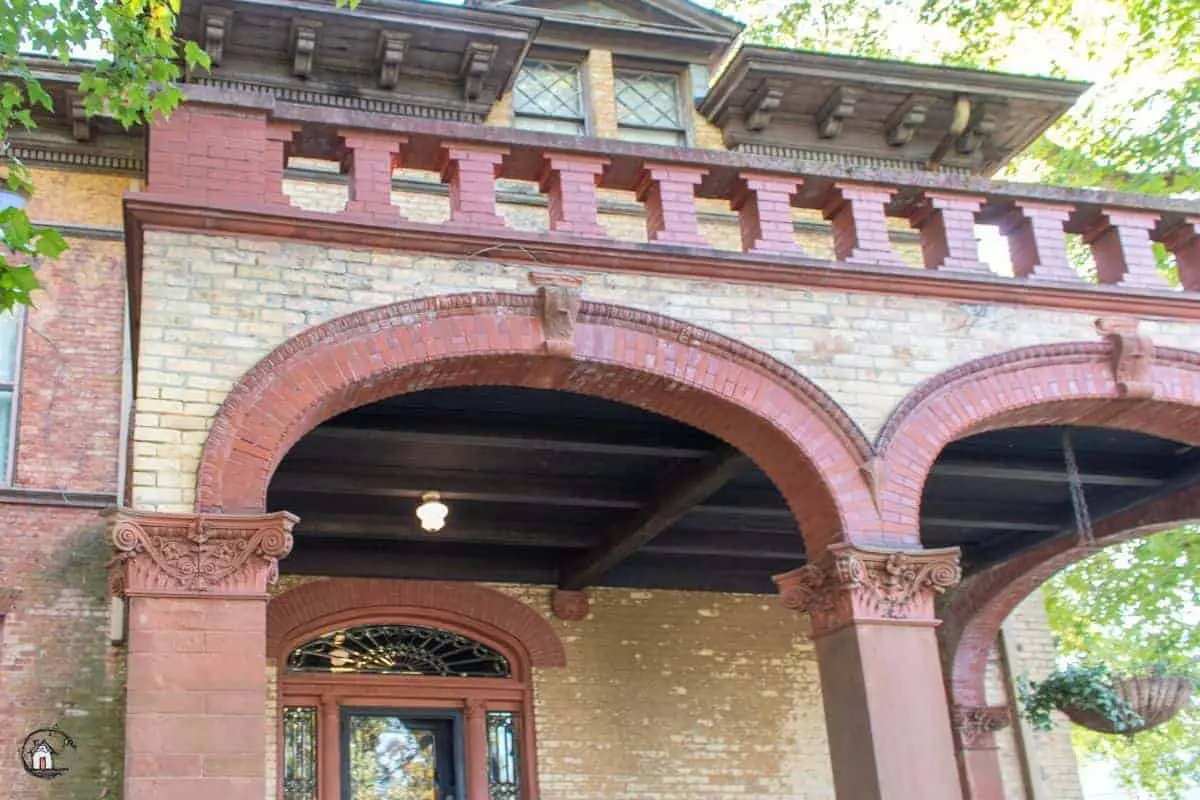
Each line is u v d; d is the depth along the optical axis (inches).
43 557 426.9
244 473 287.4
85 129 477.7
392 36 507.2
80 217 473.4
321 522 441.7
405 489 420.5
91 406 450.0
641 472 430.9
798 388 335.9
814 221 551.5
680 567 505.0
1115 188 712.4
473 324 316.8
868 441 335.6
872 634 317.4
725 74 558.9
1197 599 775.7
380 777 453.1
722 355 333.7
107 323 462.6
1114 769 1047.6
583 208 342.3
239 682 269.4
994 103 573.9
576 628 489.1
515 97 563.8
